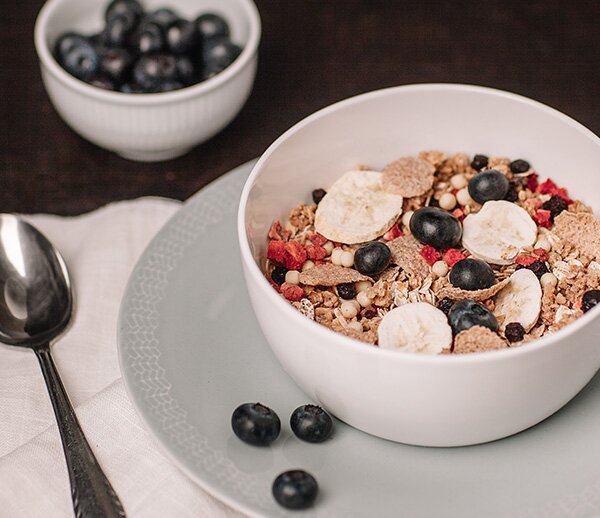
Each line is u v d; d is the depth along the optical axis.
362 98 0.53
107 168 0.69
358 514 0.45
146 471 0.48
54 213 0.66
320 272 0.51
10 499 0.48
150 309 0.52
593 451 0.47
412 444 0.47
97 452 0.49
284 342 0.47
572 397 0.48
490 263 0.52
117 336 0.51
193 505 0.48
